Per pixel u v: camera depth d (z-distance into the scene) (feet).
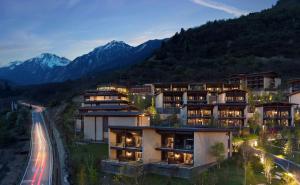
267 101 424.46
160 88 526.98
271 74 524.52
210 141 249.96
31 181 278.05
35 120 608.19
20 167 343.87
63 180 262.06
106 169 263.49
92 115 353.10
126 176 243.19
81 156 293.23
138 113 336.49
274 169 236.22
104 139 346.95
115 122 337.72
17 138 465.47
